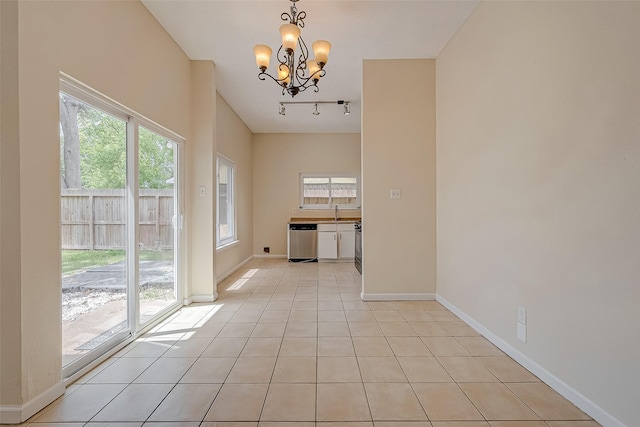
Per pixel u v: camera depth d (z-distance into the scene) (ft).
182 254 11.19
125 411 5.36
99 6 6.75
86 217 6.77
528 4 6.60
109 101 7.23
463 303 9.75
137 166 8.37
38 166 5.31
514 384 6.18
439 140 11.57
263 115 18.53
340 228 21.20
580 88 5.32
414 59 11.85
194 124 11.73
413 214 11.98
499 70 7.66
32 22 5.17
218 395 5.83
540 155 6.27
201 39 10.26
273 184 22.89
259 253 22.88
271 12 8.88
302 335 8.63
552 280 5.99
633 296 4.48
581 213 5.32
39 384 5.36
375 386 6.14
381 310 10.80
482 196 8.50
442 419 5.17
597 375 5.06
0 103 4.95
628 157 4.52
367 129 11.91
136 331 8.36
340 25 9.57
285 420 5.15
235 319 9.90
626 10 4.54
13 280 5.01
